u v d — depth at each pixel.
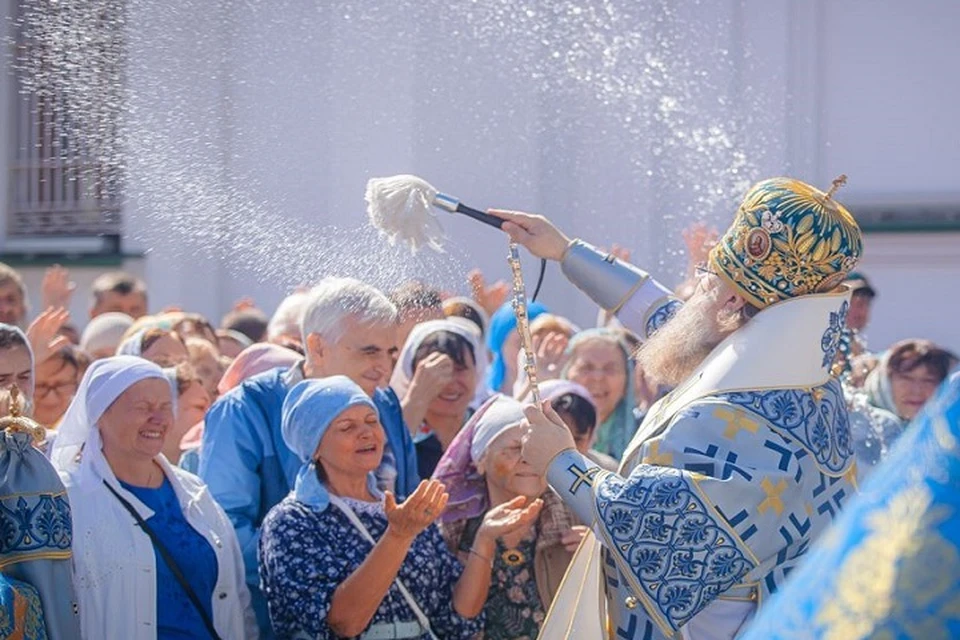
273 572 4.60
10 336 4.96
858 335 8.53
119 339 7.32
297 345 6.30
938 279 11.65
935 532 1.63
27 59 4.57
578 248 4.61
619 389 6.61
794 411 3.76
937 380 6.77
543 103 10.23
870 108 11.63
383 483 5.21
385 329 5.15
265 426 5.15
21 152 4.79
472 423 5.22
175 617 4.54
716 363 3.86
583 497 3.77
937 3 11.52
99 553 4.48
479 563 4.81
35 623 3.93
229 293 10.03
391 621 4.62
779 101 11.15
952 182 11.56
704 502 3.64
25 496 4.06
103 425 4.66
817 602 1.69
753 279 3.85
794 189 3.87
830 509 3.76
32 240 10.69
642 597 3.64
